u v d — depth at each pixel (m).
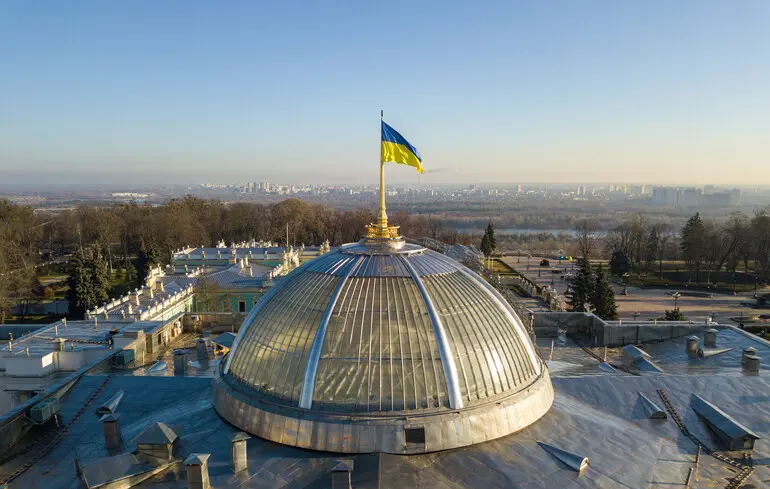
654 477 28.02
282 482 26.05
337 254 35.09
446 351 29.03
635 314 121.69
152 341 58.53
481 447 28.12
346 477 24.67
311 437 27.61
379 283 31.42
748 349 44.25
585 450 29.08
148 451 28.22
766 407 35.84
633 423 33.78
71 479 28.58
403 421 27.44
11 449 31.97
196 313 68.44
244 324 33.94
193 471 25.53
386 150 36.38
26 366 61.75
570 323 60.25
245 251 147.12
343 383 28.36
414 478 25.80
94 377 40.72
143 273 158.00
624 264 170.62
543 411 31.64
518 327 33.81
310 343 29.45
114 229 195.75
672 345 52.25
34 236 180.75
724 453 31.42
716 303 136.75
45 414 33.88
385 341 29.02
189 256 137.62
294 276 34.44
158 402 37.44
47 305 130.62
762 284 160.12
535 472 26.80
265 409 29.09
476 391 29.41
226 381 32.41
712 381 38.34
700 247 166.38
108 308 87.88
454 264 35.53
